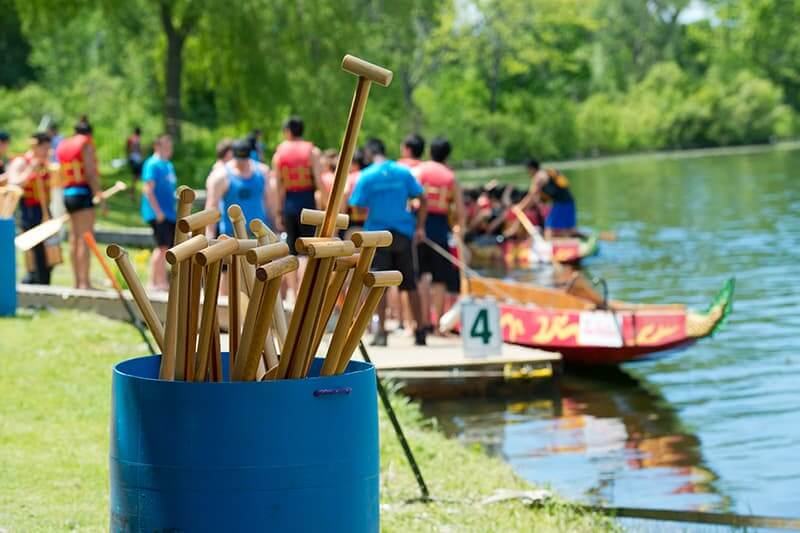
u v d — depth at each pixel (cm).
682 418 1130
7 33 7069
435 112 8581
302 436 423
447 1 7375
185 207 436
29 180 1545
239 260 480
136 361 471
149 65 6394
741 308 1806
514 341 1395
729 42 11712
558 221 2605
